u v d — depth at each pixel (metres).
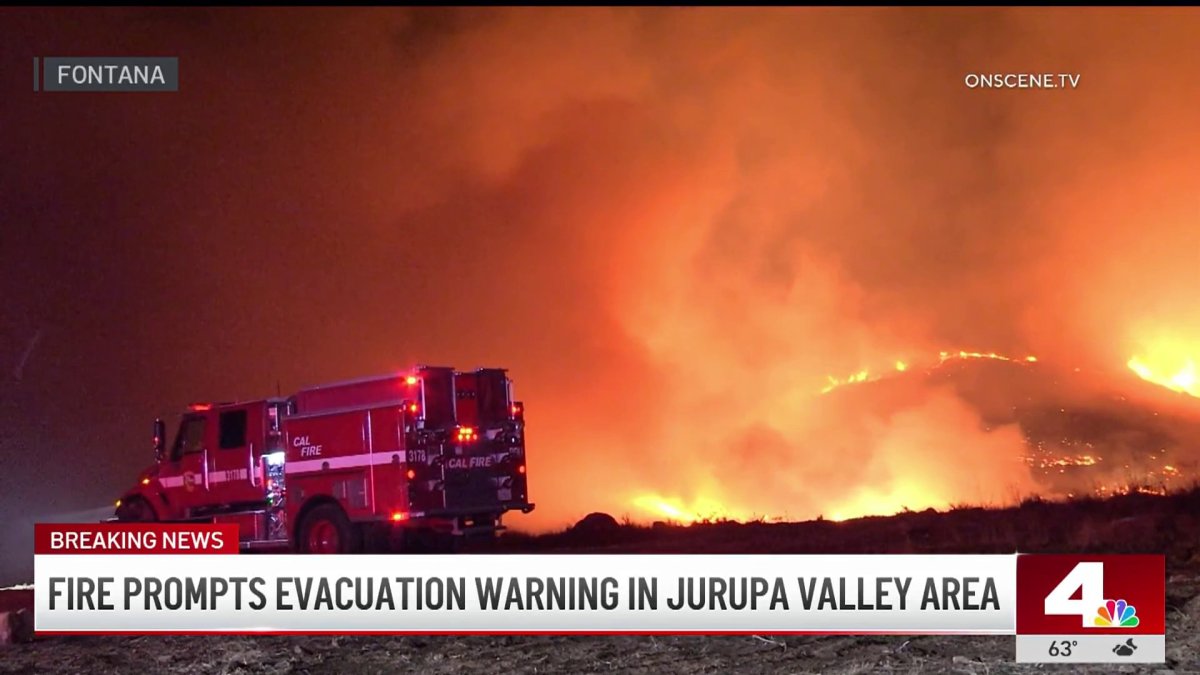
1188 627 9.27
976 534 16.16
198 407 19.75
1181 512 16.38
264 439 18.91
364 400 17.73
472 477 17.97
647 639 10.23
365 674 9.56
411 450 17.22
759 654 9.47
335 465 17.75
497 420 18.41
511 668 9.54
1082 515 16.95
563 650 10.02
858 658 9.02
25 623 11.47
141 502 20.16
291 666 9.78
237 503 19.09
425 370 17.56
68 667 10.13
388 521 17.17
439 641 10.55
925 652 9.02
